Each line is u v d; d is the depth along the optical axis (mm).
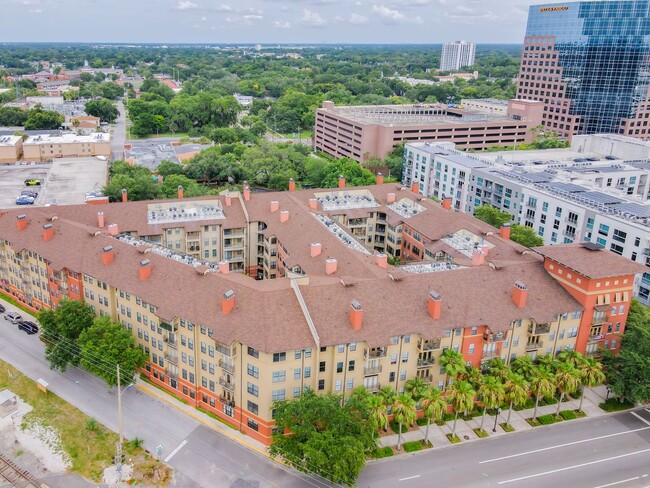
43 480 82750
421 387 90875
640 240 136375
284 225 132750
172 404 99125
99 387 103500
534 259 110562
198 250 138375
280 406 83750
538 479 85500
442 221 136750
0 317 125500
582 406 103000
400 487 82562
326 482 83312
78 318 105000
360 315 88312
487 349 98000
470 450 90875
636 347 102188
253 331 85812
